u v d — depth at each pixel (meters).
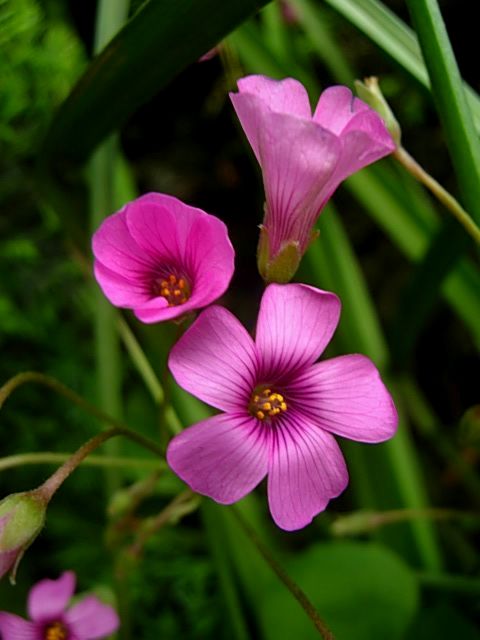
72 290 0.13
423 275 0.11
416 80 0.08
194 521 0.14
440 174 0.15
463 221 0.07
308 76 0.13
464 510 0.14
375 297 0.15
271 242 0.07
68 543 0.13
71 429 0.13
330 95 0.07
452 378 0.15
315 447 0.06
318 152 0.06
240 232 0.16
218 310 0.06
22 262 0.12
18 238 0.12
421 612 0.11
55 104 0.12
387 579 0.10
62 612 0.09
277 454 0.06
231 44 0.11
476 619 0.11
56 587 0.09
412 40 0.08
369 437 0.06
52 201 0.11
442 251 0.10
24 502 0.06
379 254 0.16
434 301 0.11
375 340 0.12
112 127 0.10
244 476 0.06
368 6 0.08
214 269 0.06
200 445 0.06
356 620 0.10
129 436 0.07
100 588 0.11
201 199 0.16
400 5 0.14
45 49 0.12
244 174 0.16
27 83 0.12
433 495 0.14
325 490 0.06
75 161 0.10
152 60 0.08
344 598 0.10
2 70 0.12
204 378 0.06
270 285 0.06
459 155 0.07
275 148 0.06
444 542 0.13
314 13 0.13
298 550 0.12
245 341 0.06
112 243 0.06
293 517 0.06
